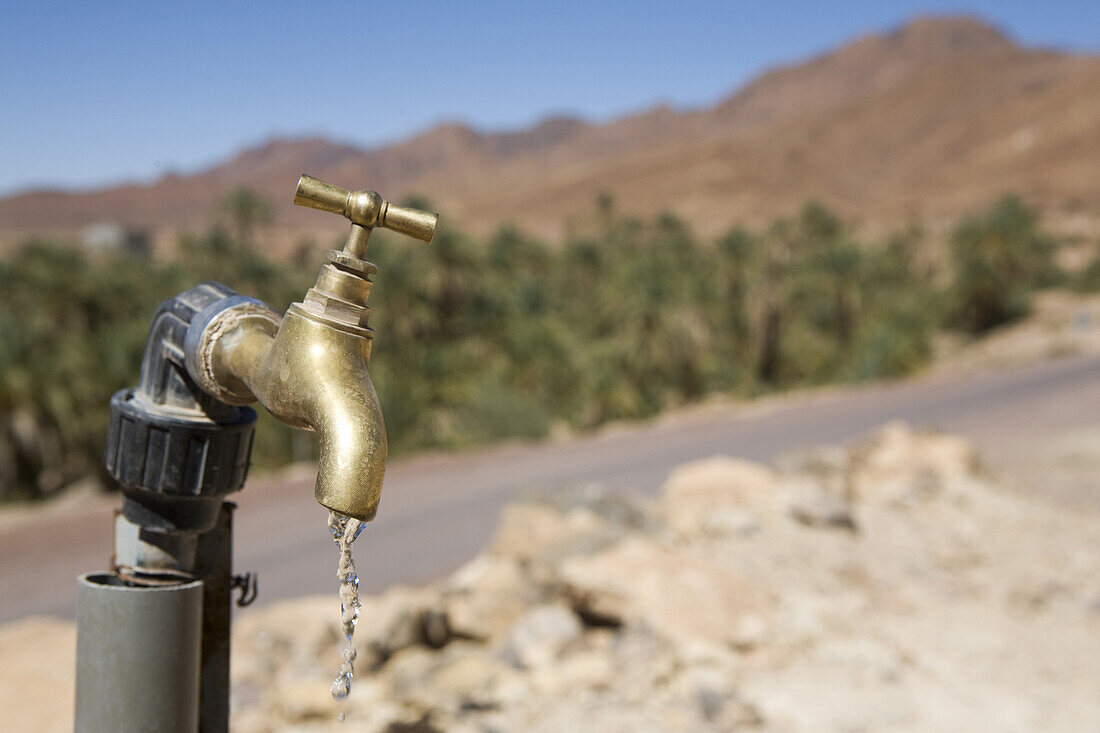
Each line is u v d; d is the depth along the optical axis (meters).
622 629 5.08
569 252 58.66
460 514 12.40
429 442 26.52
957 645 5.63
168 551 1.71
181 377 1.63
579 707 4.14
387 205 1.35
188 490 1.63
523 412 25.97
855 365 41.84
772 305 52.41
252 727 3.95
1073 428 18.77
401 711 4.12
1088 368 32.84
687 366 47.59
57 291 38.44
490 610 5.34
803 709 4.34
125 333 34.00
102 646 1.61
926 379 35.03
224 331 1.52
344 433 1.27
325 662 5.32
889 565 7.15
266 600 8.41
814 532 7.55
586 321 52.03
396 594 5.47
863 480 10.14
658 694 4.35
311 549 10.38
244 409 1.72
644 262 48.50
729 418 24.59
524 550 6.68
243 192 68.19
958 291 62.06
